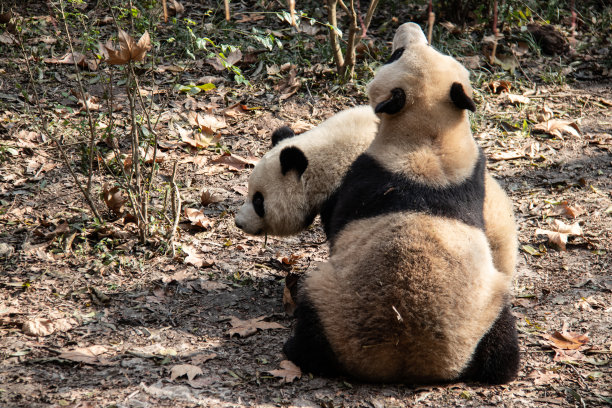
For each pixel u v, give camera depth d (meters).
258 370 6.63
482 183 6.47
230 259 8.93
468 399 6.16
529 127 12.67
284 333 7.41
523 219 9.97
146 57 13.72
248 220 7.92
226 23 15.03
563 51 15.46
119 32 8.08
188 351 6.93
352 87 13.39
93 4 15.71
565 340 7.23
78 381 6.28
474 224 6.18
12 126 11.55
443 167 6.19
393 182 6.14
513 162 11.60
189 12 15.88
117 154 9.21
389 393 6.23
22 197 9.91
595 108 13.43
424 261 5.86
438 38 14.66
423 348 5.94
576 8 17.06
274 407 6.01
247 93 13.27
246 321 7.52
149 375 6.45
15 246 8.75
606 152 11.86
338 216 6.53
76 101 12.36
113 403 5.93
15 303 7.57
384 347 5.96
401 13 16.61
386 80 6.38
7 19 14.37
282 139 8.41
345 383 6.38
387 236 6.00
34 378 6.27
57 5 14.05
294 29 15.16
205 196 10.12
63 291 7.89
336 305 6.09
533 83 14.27
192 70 13.91
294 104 13.01
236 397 6.15
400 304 5.83
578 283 8.44
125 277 8.30
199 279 8.36
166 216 9.45
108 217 9.53
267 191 7.76
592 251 9.15
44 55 13.89
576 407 6.13
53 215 9.51
